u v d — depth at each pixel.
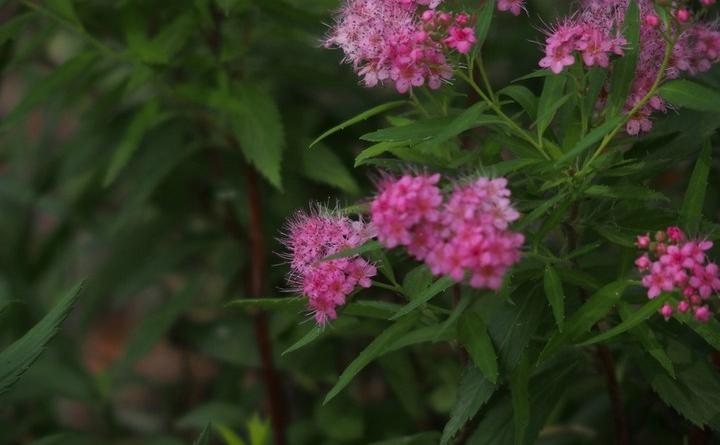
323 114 0.86
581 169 0.67
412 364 0.87
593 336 0.70
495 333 0.68
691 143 0.70
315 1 0.76
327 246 0.67
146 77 0.79
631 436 0.77
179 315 0.87
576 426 0.81
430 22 0.66
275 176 0.78
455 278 0.63
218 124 0.82
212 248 0.87
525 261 0.68
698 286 0.64
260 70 0.83
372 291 0.85
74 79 0.84
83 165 0.88
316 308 0.67
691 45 0.69
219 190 0.86
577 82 0.67
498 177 0.67
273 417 0.85
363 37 0.67
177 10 0.81
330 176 0.81
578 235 0.69
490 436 0.71
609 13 0.68
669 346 0.70
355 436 0.84
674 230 0.65
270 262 0.86
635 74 0.67
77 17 0.79
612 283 0.67
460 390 0.68
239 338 0.85
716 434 0.76
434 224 0.63
